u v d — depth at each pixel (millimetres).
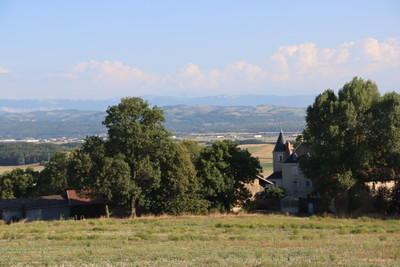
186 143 116250
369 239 37531
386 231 45719
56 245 34500
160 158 74000
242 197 83500
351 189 73875
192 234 41312
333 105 76312
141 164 69438
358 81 78000
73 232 44531
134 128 70438
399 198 77625
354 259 26484
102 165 70688
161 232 44406
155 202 73625
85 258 27562
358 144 75500
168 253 29203
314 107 79750
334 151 72750
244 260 26203
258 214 72125
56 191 100625
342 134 72938
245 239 37438
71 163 71750
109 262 26094
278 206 91938
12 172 109625
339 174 72625
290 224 50094
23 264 25734
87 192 75500
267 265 23609
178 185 72312
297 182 111062
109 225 51594
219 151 80312
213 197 82188
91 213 81500
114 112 71812
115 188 71062
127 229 46781
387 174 77938
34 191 107062
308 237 37875
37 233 43875
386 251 29031
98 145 71875
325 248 31438
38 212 78125
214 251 30109
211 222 54594
